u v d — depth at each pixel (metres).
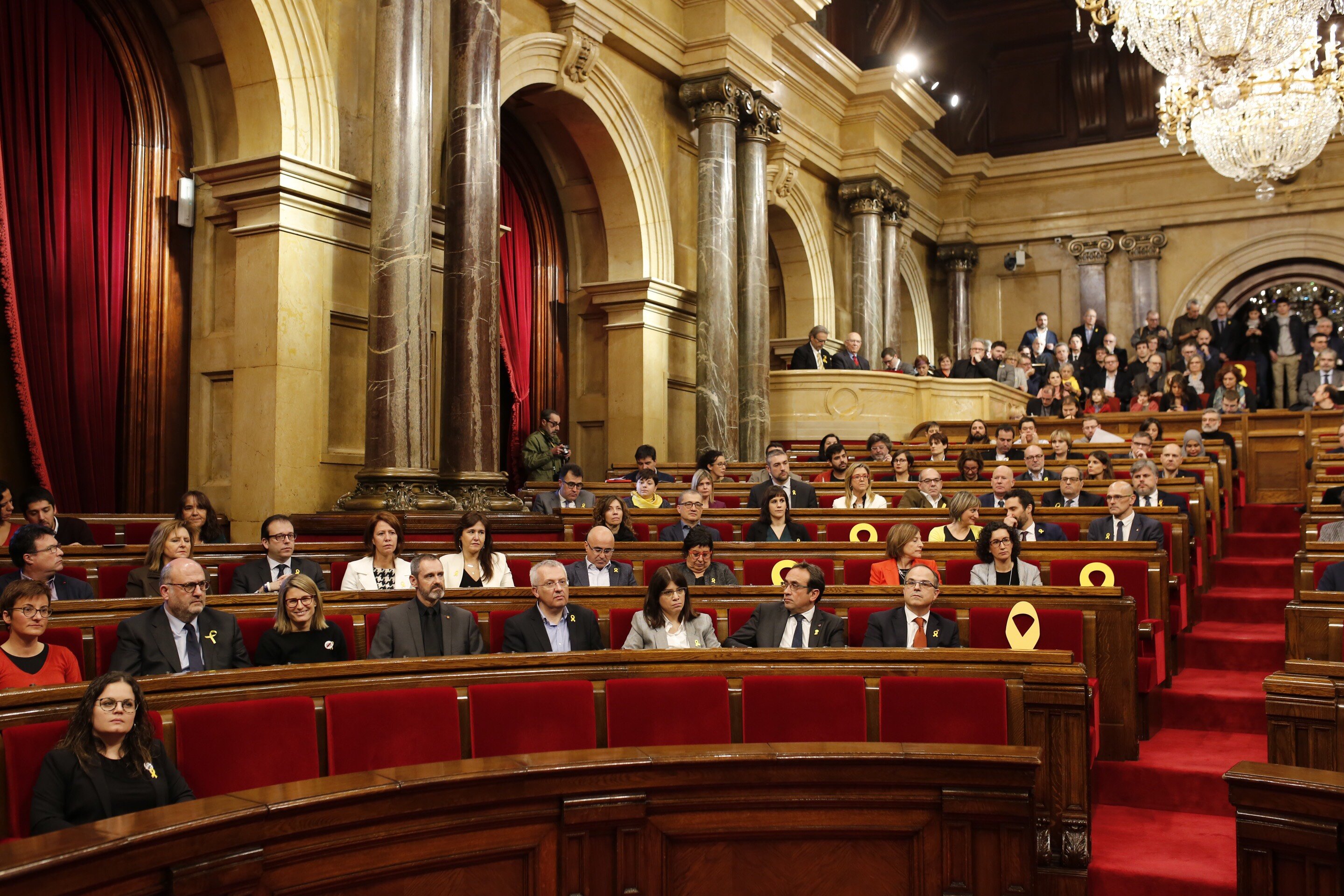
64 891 2.48
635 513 8.79
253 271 9.21
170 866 2.70
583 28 12.38
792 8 14.86
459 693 4.20
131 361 9.23
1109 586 5.54
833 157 18.09
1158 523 7.04
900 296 19.45
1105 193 21.36
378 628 5.11
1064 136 21.94
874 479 10.87
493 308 9.90
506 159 13.48
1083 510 7.83
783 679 4.32
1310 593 4.74
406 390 9.08
